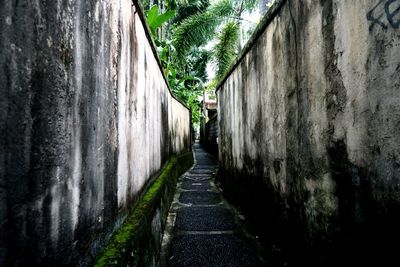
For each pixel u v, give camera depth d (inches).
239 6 394.3
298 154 100.4
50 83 40.8
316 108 86.8
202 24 381.4
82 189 53.6
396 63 54.5
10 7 31.7
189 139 572.4
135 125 107.0
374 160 61.6
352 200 69.8
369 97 62.7
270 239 129.4
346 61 70.8
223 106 279.6
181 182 321.1
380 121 59.4
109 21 71.6
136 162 109.4
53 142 41.8
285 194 113.3
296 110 101.4
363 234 65.7
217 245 136.7
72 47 48.4
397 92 54.5
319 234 86.1
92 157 59.2
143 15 114.3
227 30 381.1
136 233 80.4
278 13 116.2
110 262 59.2
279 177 119.8
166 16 232.8
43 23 38.7
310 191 91.8
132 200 101.7
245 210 182.1
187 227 163.8
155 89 171.9
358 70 66.2
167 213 185.8
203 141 889.5
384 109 58.1
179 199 236.7
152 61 156.2
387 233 57.9
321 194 84.7
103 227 67.1
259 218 149.3
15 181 33.0
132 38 101.0
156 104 177.5
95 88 60.8
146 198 122.5
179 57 398.0
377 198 60.9
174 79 398.3
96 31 61.2
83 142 54.0
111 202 74.2
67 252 46.6
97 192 62.7
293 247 105.3
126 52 91.2
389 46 56.2
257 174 153.7
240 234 151.7
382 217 59.4
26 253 35.1
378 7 58.8
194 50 636.7
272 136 128.0
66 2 45.9
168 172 215.8
